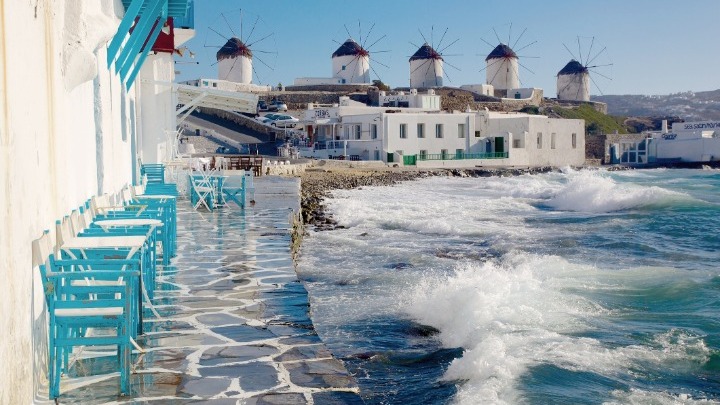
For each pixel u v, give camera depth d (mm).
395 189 43844
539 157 71562
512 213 29297
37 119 5766
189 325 7945
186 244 13766
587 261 16922
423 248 19422
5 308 4695
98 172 10094
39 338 5777
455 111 73812
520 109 102188
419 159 64438
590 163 79125
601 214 27688
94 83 9875
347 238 20750
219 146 60125
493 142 69562
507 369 8109
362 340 10211
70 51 6914
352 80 109562
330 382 6191
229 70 104875
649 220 24266
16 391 4953
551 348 8906
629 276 13375
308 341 7383
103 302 5934
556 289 12328
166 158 25234
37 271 5699
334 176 49062
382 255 17766
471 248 19438
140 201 12086
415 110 71875
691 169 68688
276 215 18859
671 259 17125
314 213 27484
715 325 10102
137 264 6387
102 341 5832
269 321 8133
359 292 13266
